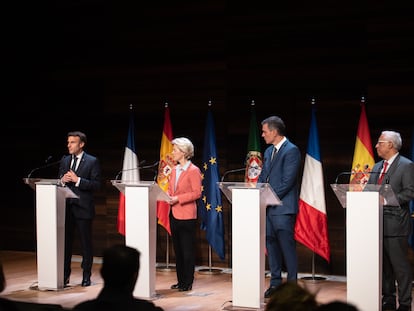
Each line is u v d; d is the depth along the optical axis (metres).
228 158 8.46
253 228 5.84
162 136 8.52
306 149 8.02
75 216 7.12
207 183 8.12
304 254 8.06
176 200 6.85
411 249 7.40
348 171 7.81
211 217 8.07
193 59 8.66
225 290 7.04
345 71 7.81
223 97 8.49
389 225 5.74
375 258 5.37
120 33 9.07
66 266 7.22
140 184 6.39
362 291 5.41
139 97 8.98
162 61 8.84
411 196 5.70
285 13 8.09
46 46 9.52
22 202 9.80
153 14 8.87
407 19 7.52
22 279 7.67
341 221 7.84
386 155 5.89
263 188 5.81
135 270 3.12
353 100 7.77
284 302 2.54
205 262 8.59
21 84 9.70
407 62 7.53
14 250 9.89
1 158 9.90
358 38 7.74
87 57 9.28
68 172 7.00
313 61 7.97
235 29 8.38
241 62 8.37
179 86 8.74
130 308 2.99
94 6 9.20
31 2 9.58
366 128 7.38
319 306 2.39
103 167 9.22
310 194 7.53
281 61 8.13
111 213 9.18
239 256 5.89
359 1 7.72
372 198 5.37
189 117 8.69
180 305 6.27
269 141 6.54
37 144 9.64
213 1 8.51
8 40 9.75
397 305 6.20
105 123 9.20
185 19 8.68
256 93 8.29
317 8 7.93
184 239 6.91
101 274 3.11
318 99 7.95
